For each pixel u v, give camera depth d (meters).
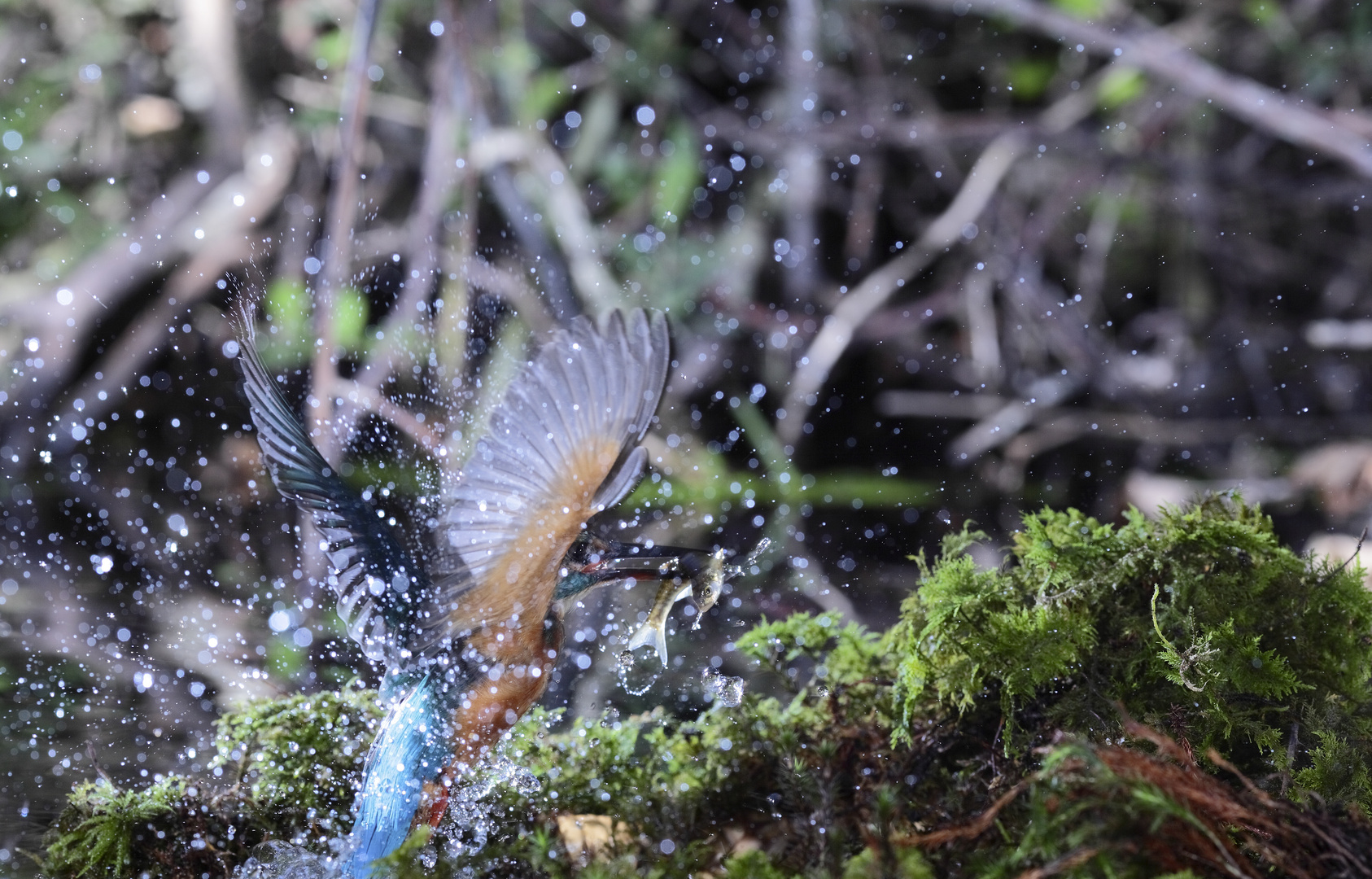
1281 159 13.87
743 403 12.95
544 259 12.60
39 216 13.42
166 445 12.73
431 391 12.05
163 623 7.96
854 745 4.91
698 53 14.17
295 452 5.23
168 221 13.16
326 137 13.38
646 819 4.65
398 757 4.68
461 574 4.43
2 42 13.49
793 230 13.67
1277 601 5.02
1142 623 4.88
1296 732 4.68
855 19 14.12
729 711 5.22
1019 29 14.15
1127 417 13.22
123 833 4.79
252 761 5.22
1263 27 13.92
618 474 4.28
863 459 13.36
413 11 13.43
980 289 13.62
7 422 12.51
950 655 4.79
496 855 4.46
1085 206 14.06
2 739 5.88
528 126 13.05
